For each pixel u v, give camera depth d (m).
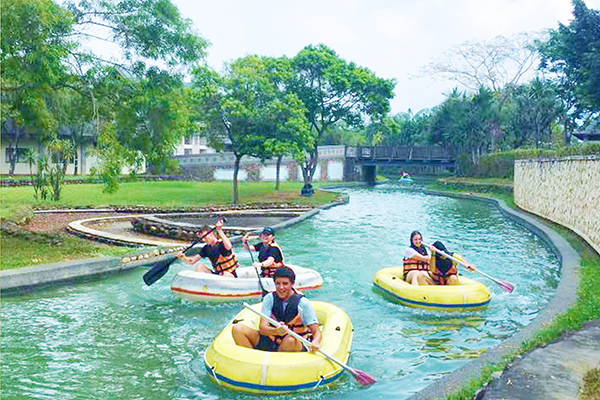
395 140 78.75
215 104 27.86
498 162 46.62
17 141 43.56
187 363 7.33
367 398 6.25
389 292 10.37
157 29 14.34
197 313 9.54
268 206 27.56
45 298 10.39
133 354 7.68
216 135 28.89
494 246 17.42
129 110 14.95
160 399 6.27
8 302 10.10
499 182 42.03
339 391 6.39
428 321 9.18
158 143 15.42
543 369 6.09
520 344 6.82
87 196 29.89
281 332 6.79
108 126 14.60
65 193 31.28
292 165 57.00
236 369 6.30
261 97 28.58
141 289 11.05
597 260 13.02
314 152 38.38
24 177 42.25
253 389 6.20
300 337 6.49
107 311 9.63
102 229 18.55
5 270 11.03
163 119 15.16
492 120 51.19
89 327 8.80
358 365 7.28
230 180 56.03
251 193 35.34
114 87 14.90
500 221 24.62
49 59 13.00
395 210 29.64
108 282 11.62
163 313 9.54
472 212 28.92
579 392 5.49
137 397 6.33
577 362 6.32
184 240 16.84
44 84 13.82
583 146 17.73
